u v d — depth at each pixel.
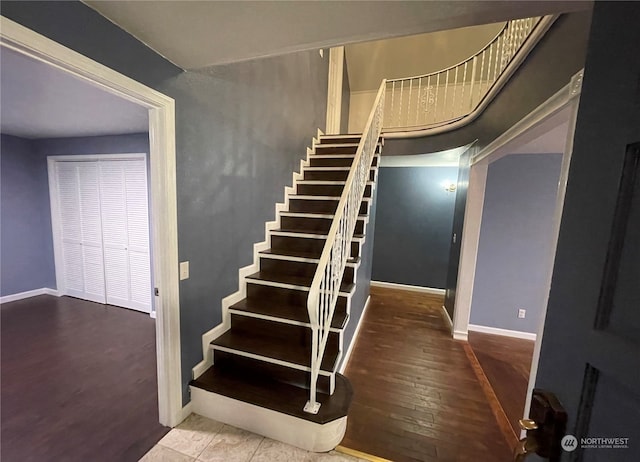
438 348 3.15
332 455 1.67
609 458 0.46
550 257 1.49
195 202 1.85
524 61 1.90
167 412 1.78
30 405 1.96
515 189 3.46
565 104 1.38
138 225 3.51
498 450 1.79
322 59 4.43
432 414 2.10
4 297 3.79
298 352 1.96
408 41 5.05
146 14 1.13
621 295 0.46
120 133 3.35
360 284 3.23
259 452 1.65
